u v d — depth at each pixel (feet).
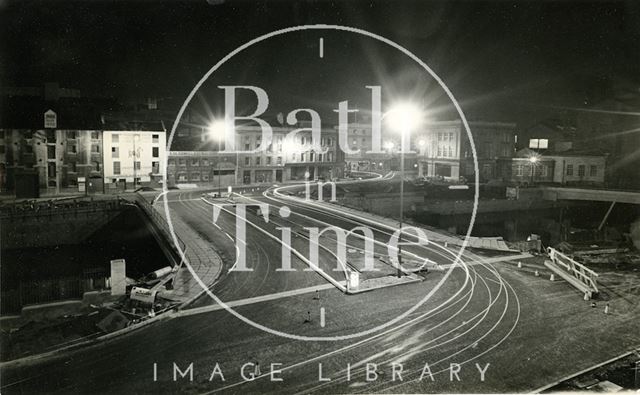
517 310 80.23
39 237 169.48
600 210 245.24
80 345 64.85
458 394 54.24
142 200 180.04
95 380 55.72
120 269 82.79
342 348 65.16
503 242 133.59
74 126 212.43
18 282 143.43
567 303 84.12
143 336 67.97
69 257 166.20
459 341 67.92
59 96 241.14
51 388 53.83
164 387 54.44
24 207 175.52
